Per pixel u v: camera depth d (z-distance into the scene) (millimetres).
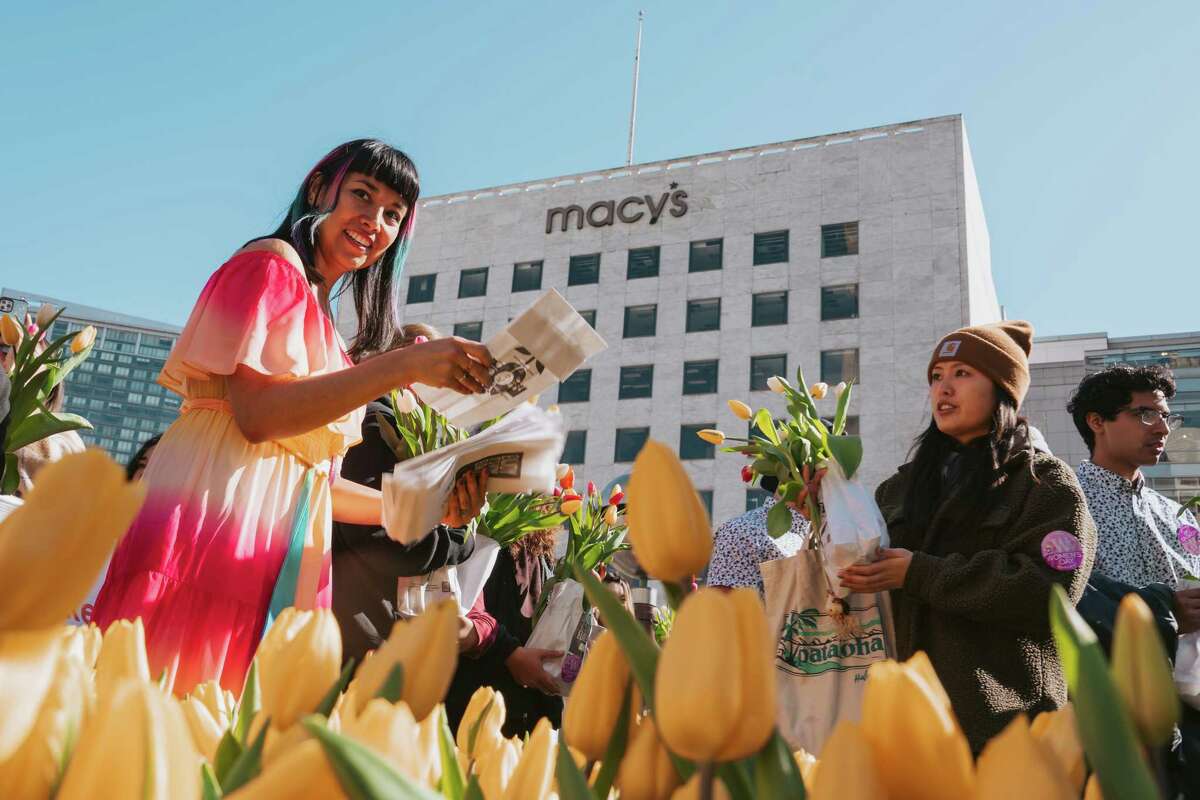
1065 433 50312
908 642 2418
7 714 299
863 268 33625
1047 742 418
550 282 36781
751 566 3293
